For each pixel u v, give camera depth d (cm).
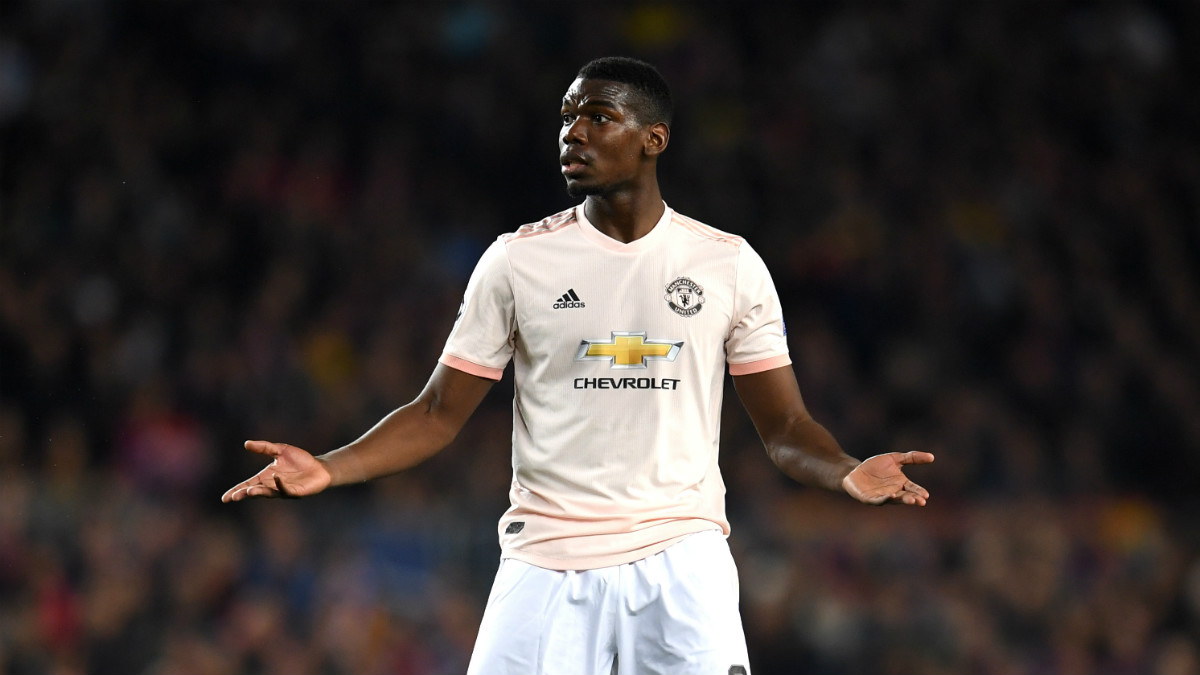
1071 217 4884
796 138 4934
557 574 1313
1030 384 4241
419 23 5016
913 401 4131
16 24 4738
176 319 4019
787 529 3444
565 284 1334
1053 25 5369
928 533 3562
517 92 4897
